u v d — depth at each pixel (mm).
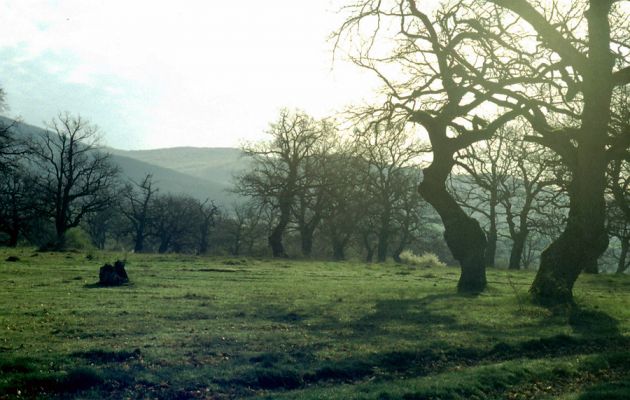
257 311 16375
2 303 16375
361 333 13438
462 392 9234
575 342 13508
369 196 67500
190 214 101188
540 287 20359
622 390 9352
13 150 59688
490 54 23297
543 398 9297
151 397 8445
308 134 64812
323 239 79750
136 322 13742
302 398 8391
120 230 100562
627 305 20438
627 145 20906
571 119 37469
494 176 55656
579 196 20828
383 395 8727
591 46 20609
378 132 26484
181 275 28281
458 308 18312
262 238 96812
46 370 8984
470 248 24500
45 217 72125
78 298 18031
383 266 44188
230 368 9703
